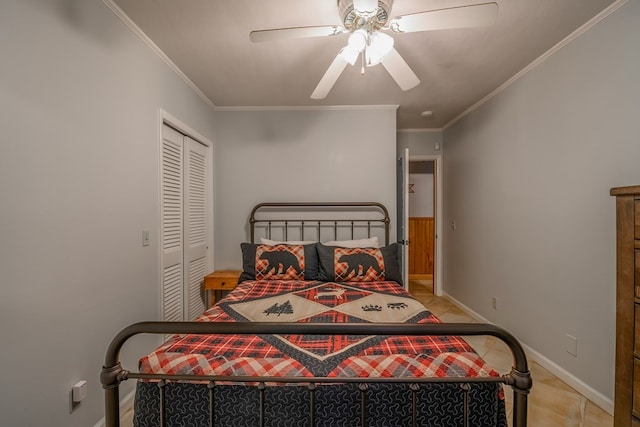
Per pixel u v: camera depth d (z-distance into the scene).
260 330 0.83
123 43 1.62
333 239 3.05
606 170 1.59
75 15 1.29
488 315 2.77
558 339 1.92
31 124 1.09
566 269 1.86
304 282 2.40
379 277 2.44
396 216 3.07
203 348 1.14
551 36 1.80
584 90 1.72
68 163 1.26
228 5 1.53
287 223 3.05
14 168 1.03
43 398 1.13
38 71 1.12
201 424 0.96
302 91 2.64
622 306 1.11
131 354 1.68
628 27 1.47
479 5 1.19
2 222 1.00
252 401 0.96
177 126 2.23
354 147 3.01
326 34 1.47
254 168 3.04
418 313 1.62
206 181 2.90
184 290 2.44
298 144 3.03
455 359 1.02
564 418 1.53
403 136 3.90
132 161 1.70
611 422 1.50
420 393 0.97
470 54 2.00
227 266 3.05
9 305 1.02
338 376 0.96
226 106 3.01
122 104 1.61
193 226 2.63
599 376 1.63
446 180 3.77
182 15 1.61
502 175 2.54
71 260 1.27
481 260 2.89
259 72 2.28
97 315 1.42
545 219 2.04
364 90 2.62
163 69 2.03
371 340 1.24
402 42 1.85
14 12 1.04
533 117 2.15
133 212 1.71
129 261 1.67
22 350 1.06
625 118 1.49
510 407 1.65
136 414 0.99
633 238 1.07
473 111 3.03
